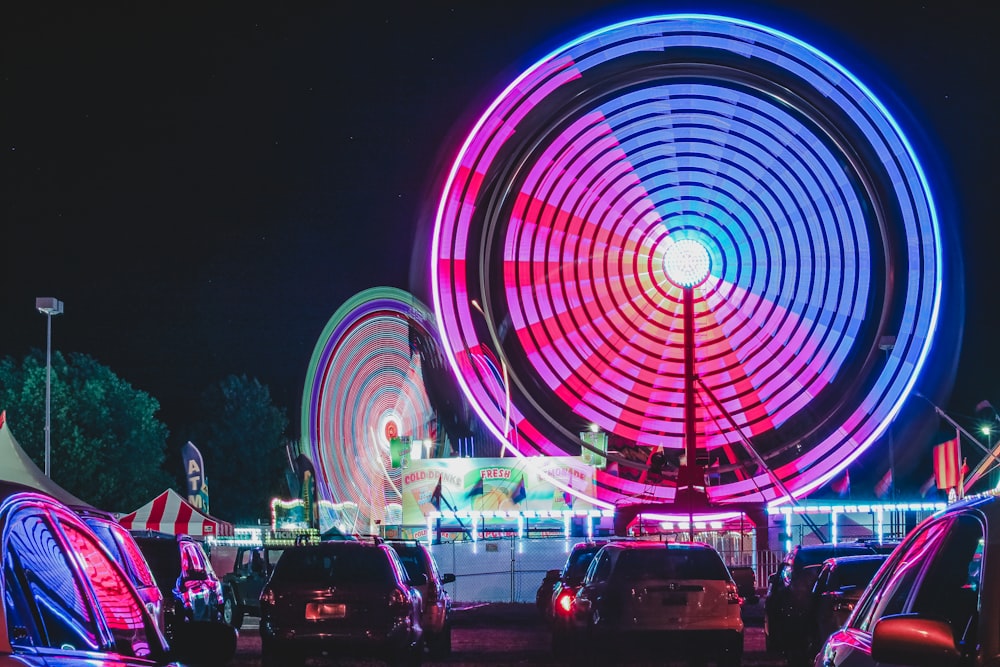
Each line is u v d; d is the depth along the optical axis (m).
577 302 38.78
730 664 15.39
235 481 82.75
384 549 15.95
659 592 15.30
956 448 36.66
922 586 5.44
